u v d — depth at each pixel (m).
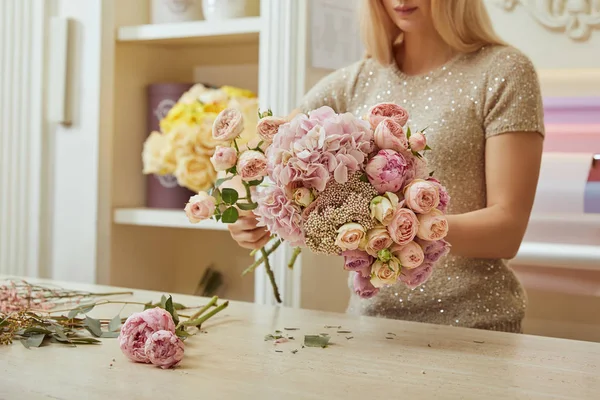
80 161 2.42
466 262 1.62
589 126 2.14
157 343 0.96
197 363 1.00
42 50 2.45
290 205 1.08
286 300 2.12
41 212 2.48
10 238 2.52
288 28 2.10
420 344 1.14
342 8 2.26
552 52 2.29
